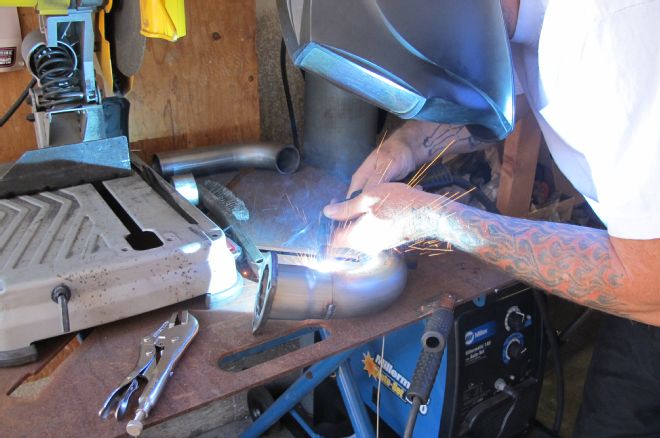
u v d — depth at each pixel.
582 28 0.71
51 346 0.82
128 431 0.68
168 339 0.82
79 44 1.04
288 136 1.84
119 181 1.10
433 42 0.68
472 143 1.31
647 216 0.71
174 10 0.95
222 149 1.43
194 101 1.50
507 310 1.26
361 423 1.26
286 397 1.33
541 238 0.85
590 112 0.75
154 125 1.47
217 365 0.80
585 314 1.76
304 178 1.45
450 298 0.96
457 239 0.92
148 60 1.39
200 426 1.79
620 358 1.31
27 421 0.69
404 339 1.36
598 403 1.37
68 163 1.07
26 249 0.84
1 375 0.76
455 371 1.22
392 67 0.68
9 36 1.22
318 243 1.04
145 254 0.85
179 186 1.22
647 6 0.67
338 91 1.45
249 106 1.59
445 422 1.30
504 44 0.72
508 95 0.74
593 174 0.79
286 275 0.85
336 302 0.86
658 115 0.68
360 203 1.00
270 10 1.64
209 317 0.89
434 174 1.27
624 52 0.68
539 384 1.44
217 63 1.49
